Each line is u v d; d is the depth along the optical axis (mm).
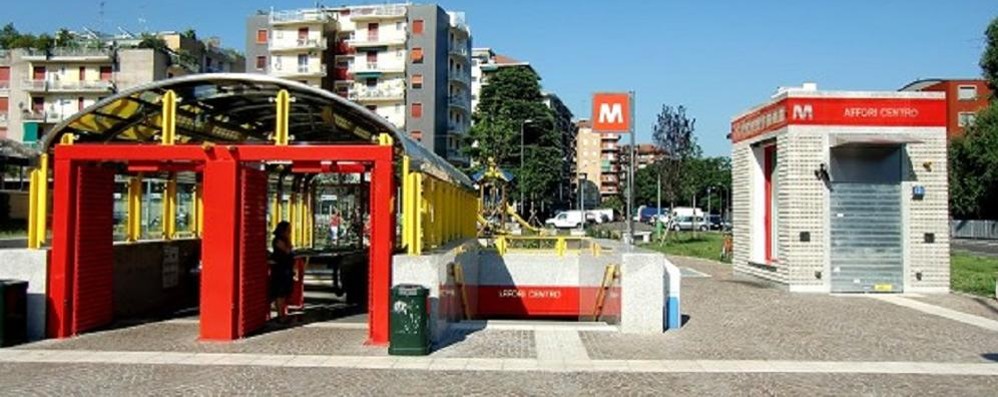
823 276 18672
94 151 11695
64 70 78812
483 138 67688
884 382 9156
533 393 8500
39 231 11945
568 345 11312
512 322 13812
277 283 13367
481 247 17219
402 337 10484
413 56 81688
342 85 84375
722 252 31812
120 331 12250
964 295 18156
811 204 18844
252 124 14672
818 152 18891
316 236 24453
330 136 15664
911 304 16391
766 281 20359
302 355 10461
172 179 15922
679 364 10078
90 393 8305
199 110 13086
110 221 12969
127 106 12047
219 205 11562
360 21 83375
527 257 16250
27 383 8758
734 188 23250
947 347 11383
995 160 52031
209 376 9172
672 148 45500
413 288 10570
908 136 18734
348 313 14734
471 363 10031
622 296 12555
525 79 73750
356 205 23172
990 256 34188
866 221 18812
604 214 78750
